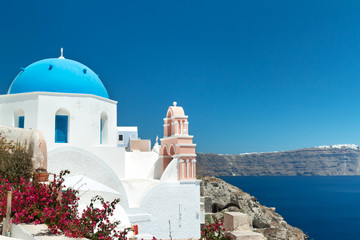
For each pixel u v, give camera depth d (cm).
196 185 2331
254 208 3900
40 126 2164
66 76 2345
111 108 2527
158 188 2216
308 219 8100
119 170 2370
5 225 959
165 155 2630
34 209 964
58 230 866
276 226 3934
